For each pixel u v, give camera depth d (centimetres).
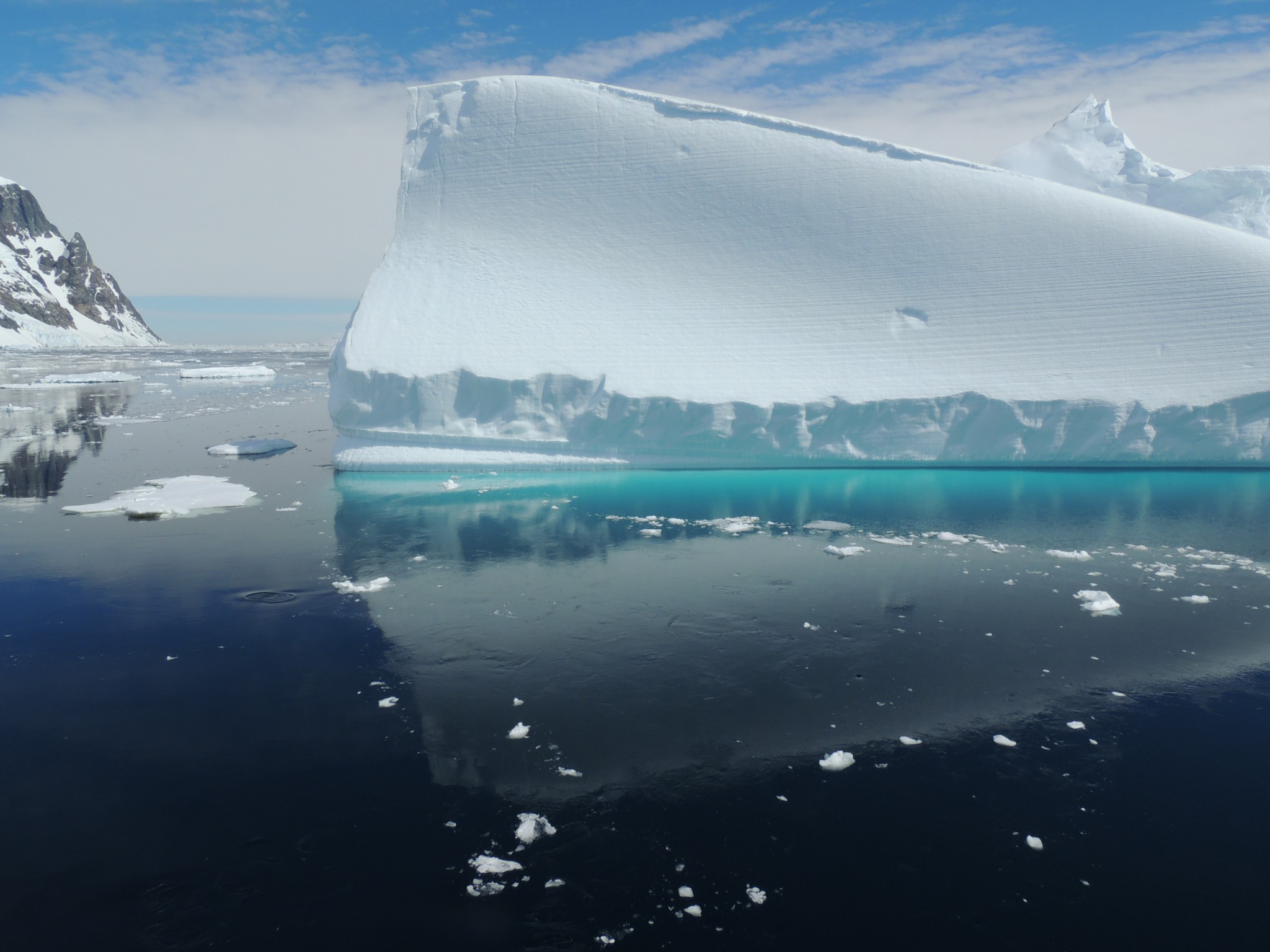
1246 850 536
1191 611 966
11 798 587
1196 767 636
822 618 954
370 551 1232
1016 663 825
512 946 451
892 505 1523
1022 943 457
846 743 673
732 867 520
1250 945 455
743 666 823
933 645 874
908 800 593
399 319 1894
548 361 1806
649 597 1027
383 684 781
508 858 526
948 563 1166
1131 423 1673
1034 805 586
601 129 2045
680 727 699
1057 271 1773
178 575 1112
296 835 547
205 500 1539
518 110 2095
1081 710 728
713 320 1855
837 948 452
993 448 1770
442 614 968
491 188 2056
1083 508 1483
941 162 1944
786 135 1998
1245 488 1606
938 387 1742
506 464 1845
